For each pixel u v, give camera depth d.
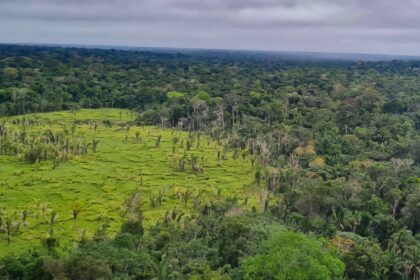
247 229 92.81
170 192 142.12
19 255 92.19
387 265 94.19
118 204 131.50
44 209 123.12
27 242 105.38
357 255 92.75
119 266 78.56
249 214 114.56
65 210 125.81
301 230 109.00
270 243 80.00
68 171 159.88
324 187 123.06
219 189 141.75
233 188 149.25
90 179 152.50
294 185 137.62
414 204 117.38
